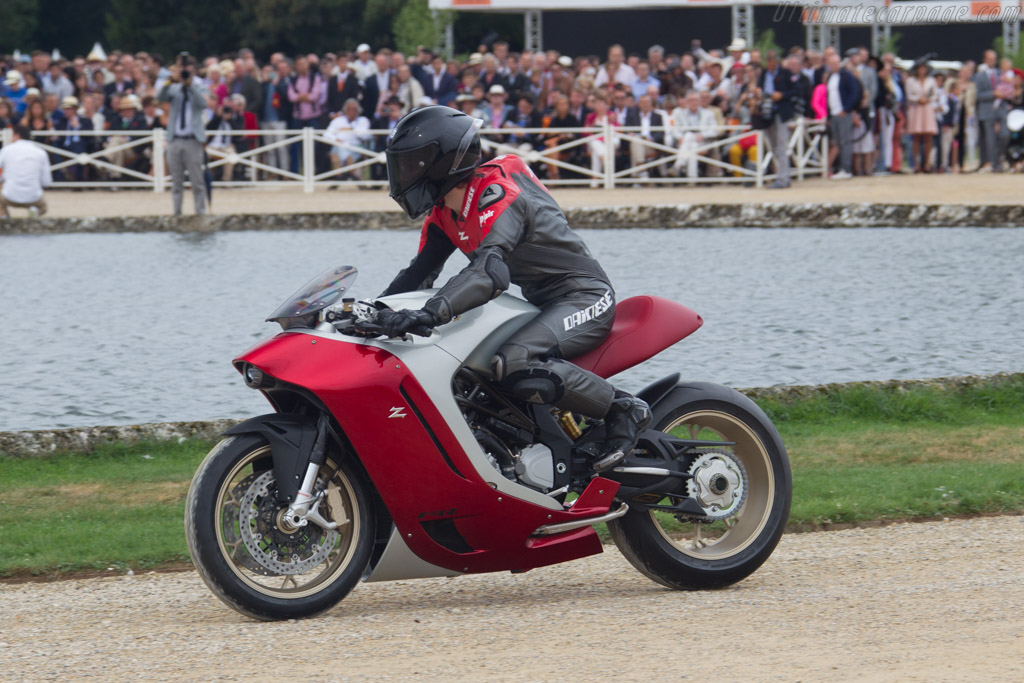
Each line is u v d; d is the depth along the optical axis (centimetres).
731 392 1198
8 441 1714
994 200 4266
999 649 952
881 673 906
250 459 1065
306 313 1066
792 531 1352
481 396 1127
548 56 5253
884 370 2148
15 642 1027
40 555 1271
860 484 1489
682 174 5150
